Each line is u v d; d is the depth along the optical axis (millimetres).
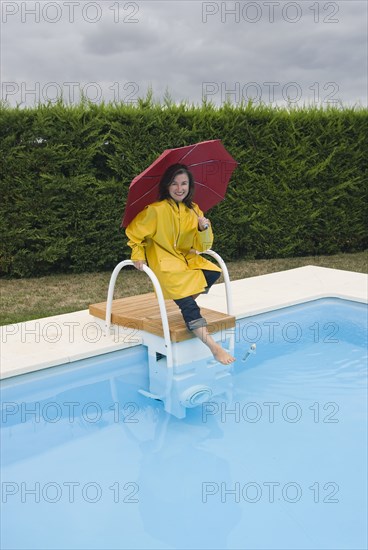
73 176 9266
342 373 4914
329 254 11867
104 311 5242
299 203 10961
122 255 9930
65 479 3332
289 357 5262
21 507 3062
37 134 8922
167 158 4344
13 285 8766
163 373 4797
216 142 4547
